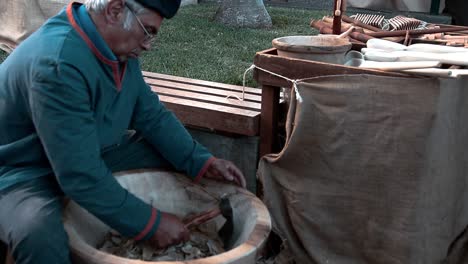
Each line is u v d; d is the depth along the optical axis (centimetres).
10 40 477
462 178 218
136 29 170
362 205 209
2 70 177
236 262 158
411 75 195
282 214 226
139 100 203
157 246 178
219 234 196
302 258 227
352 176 207
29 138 177
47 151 166
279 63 214
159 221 174
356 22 292
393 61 215
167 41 512
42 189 176
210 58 446
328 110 204
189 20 623
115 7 166
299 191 216
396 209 204
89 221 189
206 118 238
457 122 206
